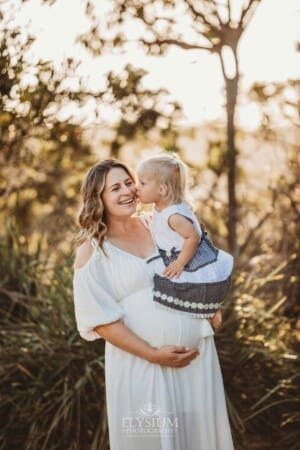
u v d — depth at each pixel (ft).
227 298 17.74
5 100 17.48
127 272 12.41
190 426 12.65
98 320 12.30
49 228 23.27
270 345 17.90
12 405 16.99
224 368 17.19
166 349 12.23
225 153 21.40
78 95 18.88
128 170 12.80
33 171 23.06
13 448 16.70
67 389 16.55
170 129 21.63
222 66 20.42
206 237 13.14
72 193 23.88
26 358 17.10
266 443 16.97
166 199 12.68
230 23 20.01
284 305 19.76
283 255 19.84
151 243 12.79
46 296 18.97
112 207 12.50
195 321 12.56
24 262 20.36
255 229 20.35
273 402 17.13
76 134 20.79
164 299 12.27
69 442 16.38
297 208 20.15
